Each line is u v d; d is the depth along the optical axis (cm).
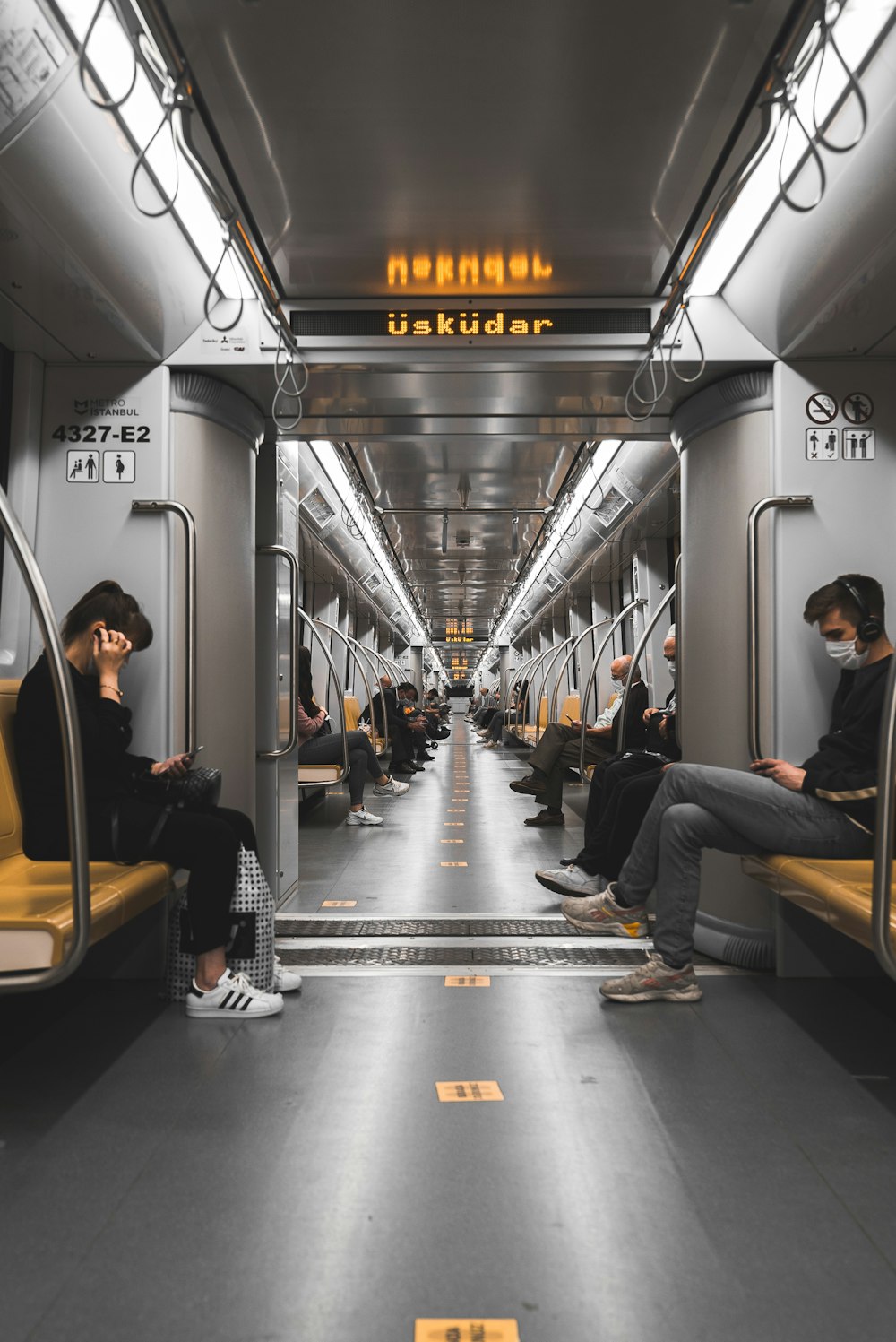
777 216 320
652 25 235
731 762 390
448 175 303
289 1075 269
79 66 213
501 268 366
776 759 339
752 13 230
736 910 389
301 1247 182
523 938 425
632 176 304
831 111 261
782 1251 181
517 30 237
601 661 1202
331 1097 254
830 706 372
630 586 1086
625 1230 189
